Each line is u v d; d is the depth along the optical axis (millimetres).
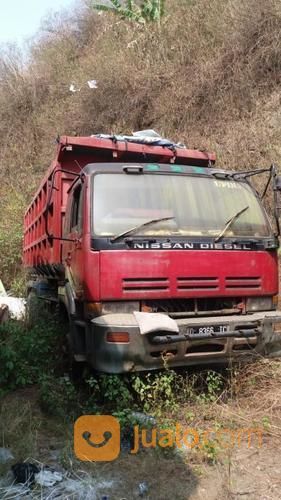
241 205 5328
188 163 7066
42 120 18469
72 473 3664
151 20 15609
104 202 4883
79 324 4984
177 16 15109
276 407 4629
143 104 13984
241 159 10148
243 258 5000
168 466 3791
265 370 4938
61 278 6426
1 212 14977
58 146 6570
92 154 6711
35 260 9156
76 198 5613
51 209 6941
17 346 5645
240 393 4863
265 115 10695
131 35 16125
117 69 15141
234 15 12711
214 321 4582
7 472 3639
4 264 13039
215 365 4852
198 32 14023
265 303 5145
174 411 4402
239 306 5023
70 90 17562
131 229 4750
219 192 5312
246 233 5164
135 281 4613
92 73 16453
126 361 4316
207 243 4867
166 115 12797
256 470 3742
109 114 14820
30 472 3576
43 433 4371
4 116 20406
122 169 5125
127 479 3637
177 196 5113
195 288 4766
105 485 3523
